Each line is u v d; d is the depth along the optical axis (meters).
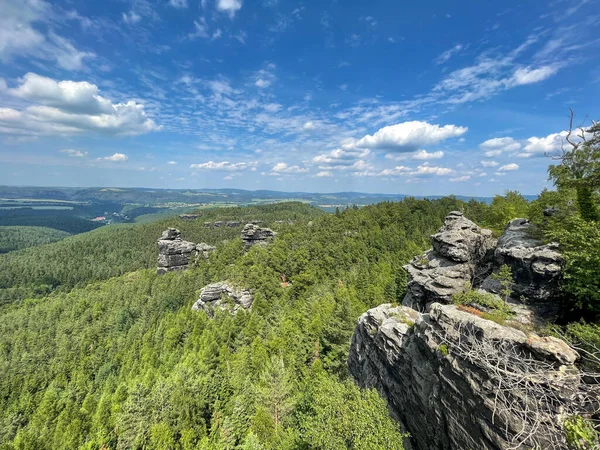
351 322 48.12
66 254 183.88
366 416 18.39
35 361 78.69
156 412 35.47
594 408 11.93
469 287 32.25
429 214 109.19
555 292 23.78
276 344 54.56
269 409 35.19
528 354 15.61
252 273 92.25
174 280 119.88
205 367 53.03
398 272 57.31
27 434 42.88
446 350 19.09
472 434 16.27
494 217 54.62
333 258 96.06
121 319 95.19
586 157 24.08
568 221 26.27
